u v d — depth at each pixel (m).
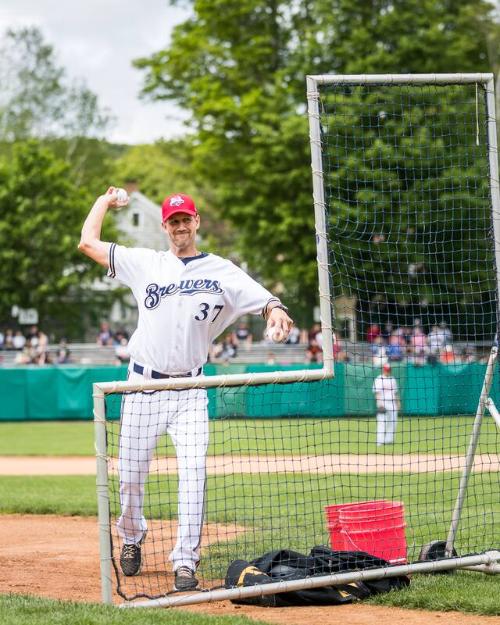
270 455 37.72
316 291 89.69
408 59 78.31
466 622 12.43
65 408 65.00
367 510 15.55
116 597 14.22
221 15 87.88
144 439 15.43
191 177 107.19
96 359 84.62
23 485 31.05
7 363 84.25
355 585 14.15
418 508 22.30
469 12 79.19
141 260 15.48
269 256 89.69
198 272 15.27
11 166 107.25
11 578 15.83
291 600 13.81
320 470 33.16
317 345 77.19
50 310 106.25
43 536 20.94
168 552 18.23
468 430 37.59
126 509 15.83
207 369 62.94
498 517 20.92
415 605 13.46
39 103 142.38
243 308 15.24
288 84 83.88
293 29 89.19
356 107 40.28
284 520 21.47
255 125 81.38
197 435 15.22
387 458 36.69
